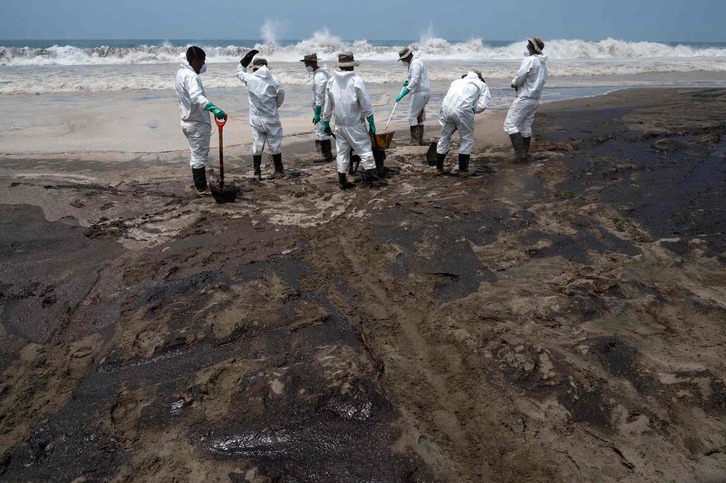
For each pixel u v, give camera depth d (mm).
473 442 2701
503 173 7410
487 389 3086
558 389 3027
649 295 3986
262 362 3303
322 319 3781
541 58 7426
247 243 5148
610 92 16391
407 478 2473
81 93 15914
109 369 3314
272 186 7148
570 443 2674
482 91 6910
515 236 5133
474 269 4516
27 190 6898
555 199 6203
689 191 6277
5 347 3582
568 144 8945
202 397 3021
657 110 12375
